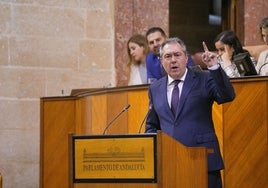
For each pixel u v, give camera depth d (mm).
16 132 15828
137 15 16484
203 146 8914
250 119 10266
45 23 16031
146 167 8289
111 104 11828
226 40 11859
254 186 10227
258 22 17016
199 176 8297
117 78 16281
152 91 9500
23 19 15914
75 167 8531
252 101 10250
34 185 15914
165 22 16609
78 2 16219
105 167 8430
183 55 9266
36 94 15922
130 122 11375
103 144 8453
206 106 9141
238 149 10359
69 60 16094
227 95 8914
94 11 16297
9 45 15828
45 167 13523
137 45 13227
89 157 8484
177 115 9102
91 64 16219
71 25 16156
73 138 8555
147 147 8297
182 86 9234
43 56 15977
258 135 10195
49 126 13523
